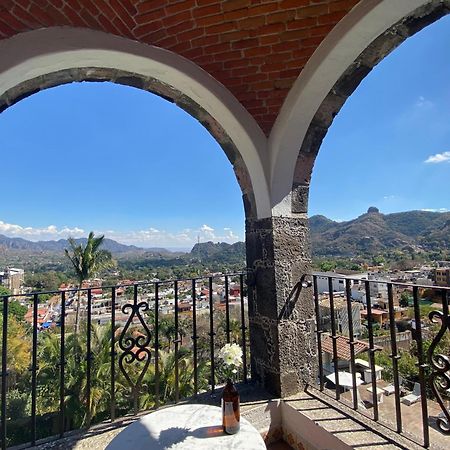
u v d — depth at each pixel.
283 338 2.27
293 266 2.37
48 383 8.23
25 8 1.60
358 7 1.78
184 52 2.06
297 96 2.16
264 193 2.35
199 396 2.36
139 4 1.74
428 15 1.74
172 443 1.36
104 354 8.30
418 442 1.66
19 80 1.77
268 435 2.14
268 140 2.38
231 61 2.11
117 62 1.95
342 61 1.99
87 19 1.76
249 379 2.55
